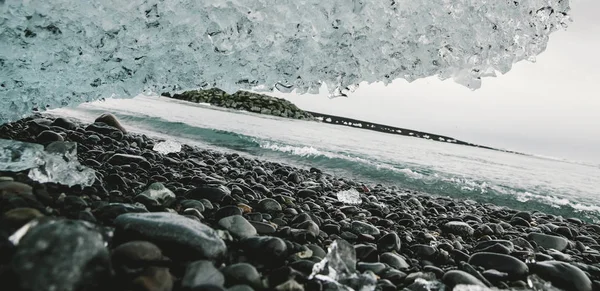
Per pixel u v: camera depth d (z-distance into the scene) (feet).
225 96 121.29
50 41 6.77
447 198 19.10
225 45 7.76
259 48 7.97
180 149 16.33
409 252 7.01
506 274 5.81
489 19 8.55
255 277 4.10
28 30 6.52
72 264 2.82
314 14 7.86
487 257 6.23
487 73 9.01
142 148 14.55
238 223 5.84
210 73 8.05
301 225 6.67
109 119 17.49
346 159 24.97
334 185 15.38
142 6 7.01
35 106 7.68
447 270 5.97
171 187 8.04
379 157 30.81
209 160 14.19
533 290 5.41
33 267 2.67
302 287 4.16
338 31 8.12
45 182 5.79
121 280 3.43
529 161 63.77
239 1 7.46
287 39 8.01
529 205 19.83
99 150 11.11
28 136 9.57
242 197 8.64
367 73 8.65
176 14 7.27
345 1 7.82
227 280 4.02
